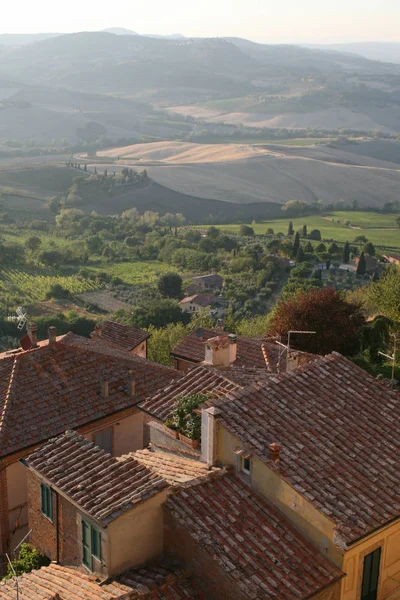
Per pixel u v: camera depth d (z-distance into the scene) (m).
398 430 22.27
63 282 172.12
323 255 171.50
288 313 51.94
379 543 19.05
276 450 19.47
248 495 20.03
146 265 197.00
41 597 18.56
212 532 18.55
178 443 23.66
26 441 29.94
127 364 36.53
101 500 19.08
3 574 27.55
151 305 133.38
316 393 23.06
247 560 17.84
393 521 18.84
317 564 18.22
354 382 24.05
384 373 45.31
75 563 20.39
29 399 32.12
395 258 178.75
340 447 20.84
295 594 17.16
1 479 29.12
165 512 19.23
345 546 17.48
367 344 49.22
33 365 34.06
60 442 22.30
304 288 139.62
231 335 33.66
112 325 50.06
